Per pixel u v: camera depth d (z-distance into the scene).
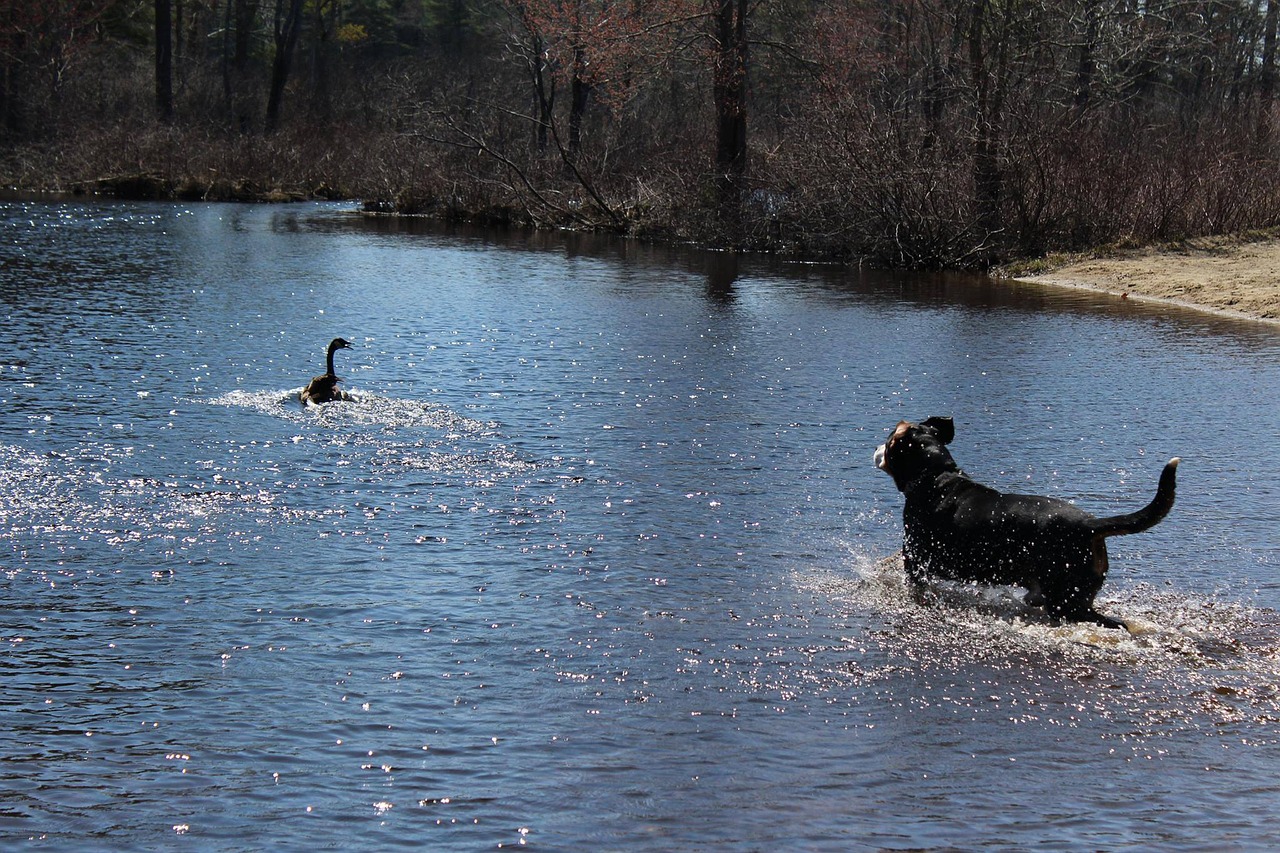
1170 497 6.51
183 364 14.02
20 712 5.77
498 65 65.88
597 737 5.62
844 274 26.56
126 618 6.94
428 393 13.07
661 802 5.04
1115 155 28.52
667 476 10.09
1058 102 28.33
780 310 20.55
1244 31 48.31
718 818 4.91
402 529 8.62
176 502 9.07
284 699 5.96
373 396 12.78
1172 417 12.41
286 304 19.00
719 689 6.15
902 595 7.48
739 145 34.62
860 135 28.94
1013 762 5.43
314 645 6.62
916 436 7.70
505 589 7.50
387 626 6.89
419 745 5.52
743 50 34.81
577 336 17.17
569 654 6.55
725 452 10.91
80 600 7.18
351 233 32.75
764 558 8.15
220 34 80.50
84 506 8.91
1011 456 10.80
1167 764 5.42
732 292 22.94
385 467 10.16
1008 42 29.95
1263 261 24.20
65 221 32.09
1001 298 22.38
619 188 37.72
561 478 9.98
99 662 6.35
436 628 6.88
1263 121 33.38
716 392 13.53
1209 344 17.17
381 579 7.63
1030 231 27.61
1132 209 27.59
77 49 52.31
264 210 39.84
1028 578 7.04
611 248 31.62
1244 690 6.20
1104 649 6.67
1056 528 6.88
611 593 7.46
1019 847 4.70
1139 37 35.09
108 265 22.94
